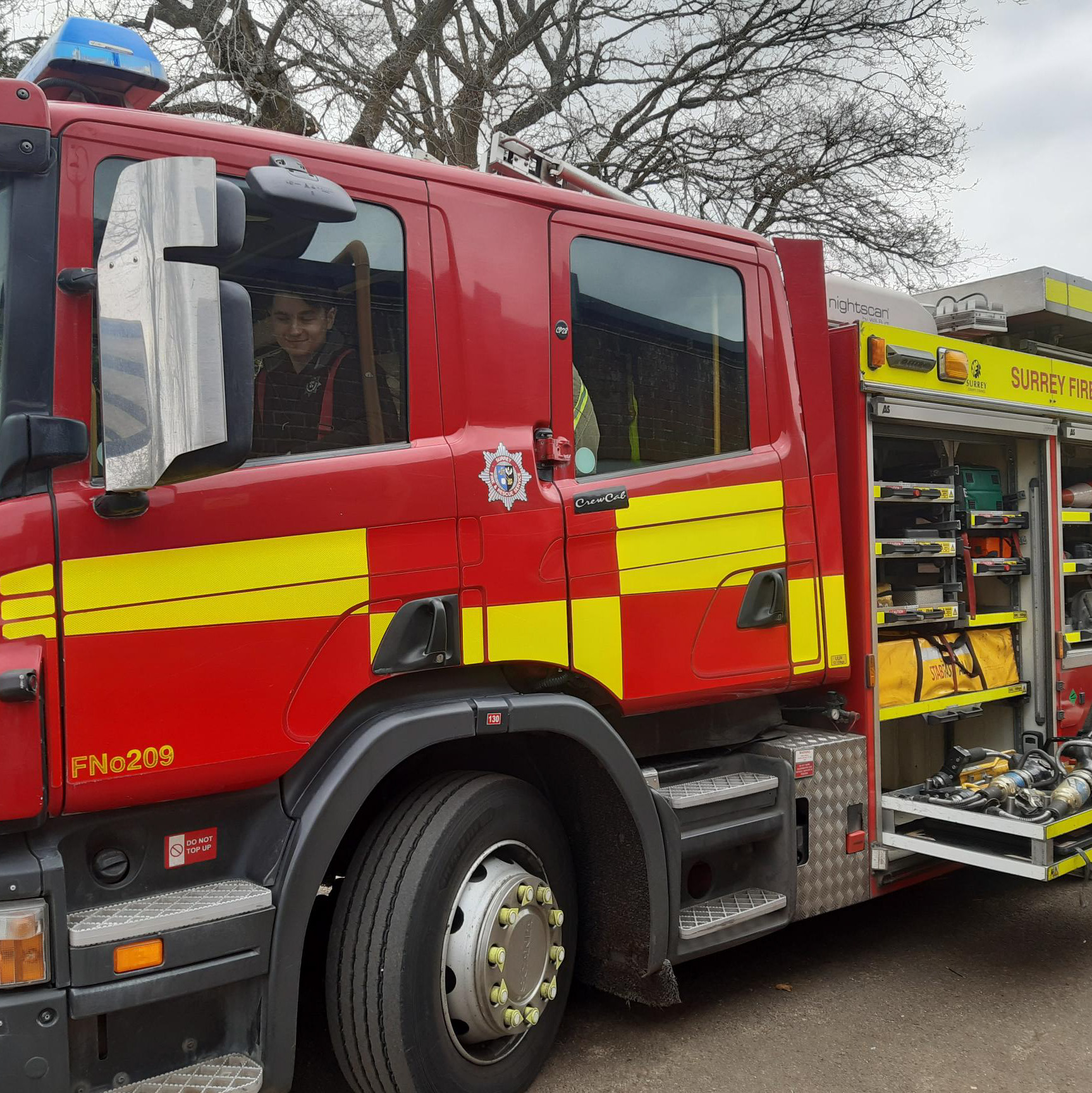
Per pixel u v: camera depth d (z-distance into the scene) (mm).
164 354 2131
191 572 2389
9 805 2109
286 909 2451
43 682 2174
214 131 2543
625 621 3273
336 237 2736
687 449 3557
